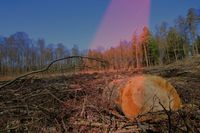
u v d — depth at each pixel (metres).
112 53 32.56
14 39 43.75
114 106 3.87
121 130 3.07
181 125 3.03
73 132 3.17
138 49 40.97
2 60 38.16
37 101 4.27
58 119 3.49
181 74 9.53
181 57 42.00
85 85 5.75
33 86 5.77
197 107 3.83
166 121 3.13
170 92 3.81
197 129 2.88
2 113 3.62
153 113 3.35
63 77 8.67
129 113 3.60
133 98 3.65
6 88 5.21
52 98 4.32
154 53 42.66
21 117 3.53
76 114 3.73
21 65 34.72
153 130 2.98
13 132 3.23
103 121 3.35
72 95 4.89
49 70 5.06
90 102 4.18
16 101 4.30
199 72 9.58
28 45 42.84
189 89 5.23
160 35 43.81
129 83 3.73
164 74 9.79
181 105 3.83
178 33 41.69
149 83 3.75
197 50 37.69
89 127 3.29
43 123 3.36
